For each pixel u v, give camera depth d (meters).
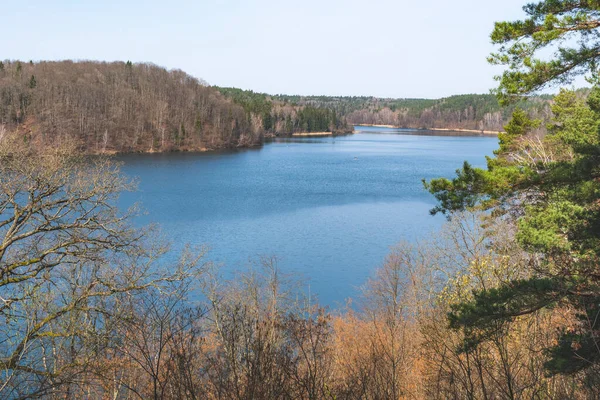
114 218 13.84
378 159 87.75
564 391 5.41
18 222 12.67
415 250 26.36
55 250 12.26
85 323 10.98
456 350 5.65
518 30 6.86
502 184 6.73
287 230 35.19
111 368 8.08
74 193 13.04
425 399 5.86
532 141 19.14
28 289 12.01
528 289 6.06
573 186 6.84
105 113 101.31
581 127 10.52
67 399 8.81
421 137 170.00
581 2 6.61
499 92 7.20
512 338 7.10
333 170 71.75
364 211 41.88
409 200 47.31
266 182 59.09
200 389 4.25
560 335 5.96
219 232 34.16
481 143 135.00
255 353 4.31
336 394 4.88
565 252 6.77
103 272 13.04
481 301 6.08
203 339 5.21
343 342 12.55
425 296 19.17
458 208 6.97
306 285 24.47
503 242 14.28
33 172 12.55
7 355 11.38
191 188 53.41
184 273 13.87
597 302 5.74
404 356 8.55
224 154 97.50
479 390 5.24
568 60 6.62
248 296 14.90
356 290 23.78
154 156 88.69
